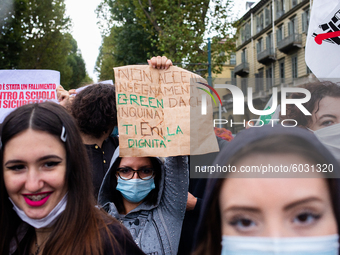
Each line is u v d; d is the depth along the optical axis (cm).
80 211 122
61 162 119
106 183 181
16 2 1463
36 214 117
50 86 259
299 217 97
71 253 116
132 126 166
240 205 100
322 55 176
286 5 2050
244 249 99
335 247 95
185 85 167
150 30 1581
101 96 191
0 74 257
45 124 116
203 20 1380
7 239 127
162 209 175
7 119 118
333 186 96
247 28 2380
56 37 1911
